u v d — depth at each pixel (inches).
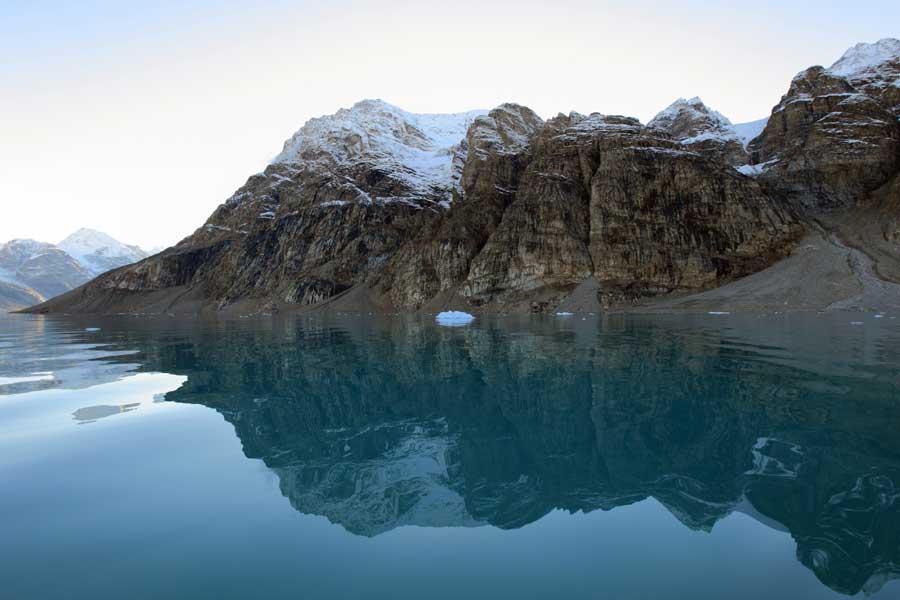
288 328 1770.4
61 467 290.5
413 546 198.7
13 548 193.6
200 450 325.1
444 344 992.9
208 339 1238.9
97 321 2768.2
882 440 307.1
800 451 294.0
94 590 163.9
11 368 703.7
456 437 355.9
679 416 380.5
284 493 254.2
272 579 172.1
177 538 203.5
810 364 583.8
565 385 517.0
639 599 159.2
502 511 233.9
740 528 209.5
